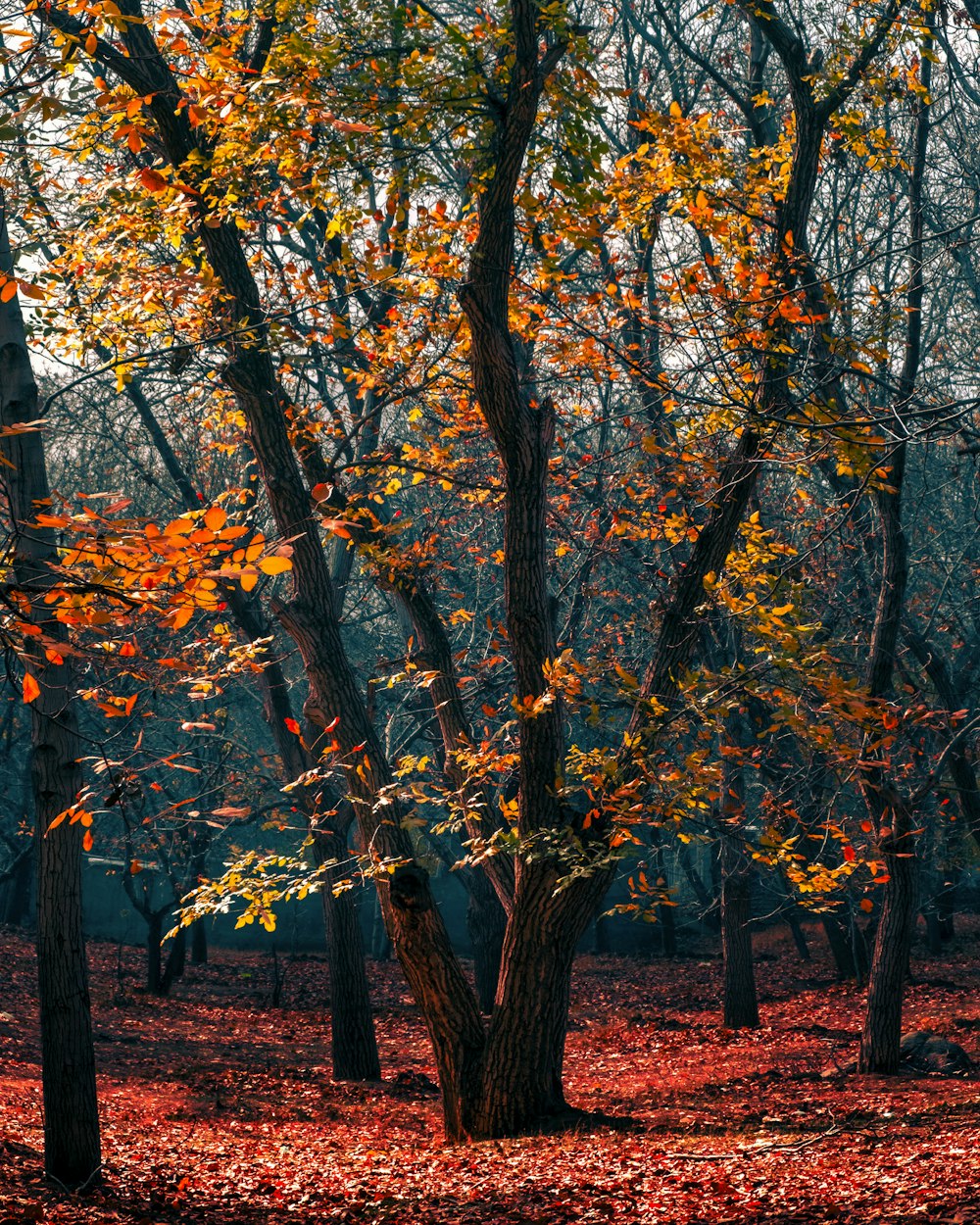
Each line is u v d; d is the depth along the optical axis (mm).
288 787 9094
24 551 7961
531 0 8727
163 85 9320
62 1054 8266
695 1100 13258
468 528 21469
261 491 17656
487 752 10141
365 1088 15305
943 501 24922
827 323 9883
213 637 7203
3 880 34969
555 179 9250
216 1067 17047
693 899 39438
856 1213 6508
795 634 8633
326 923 16469
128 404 26453
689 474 10812
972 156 21078
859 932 23594
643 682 10336
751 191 10602
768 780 13320
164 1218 7688
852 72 10539
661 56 21422
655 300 10875
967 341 25734
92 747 11680
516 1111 10000
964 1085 12531
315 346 11758
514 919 10133
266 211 10859
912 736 14492
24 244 9625
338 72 8906
